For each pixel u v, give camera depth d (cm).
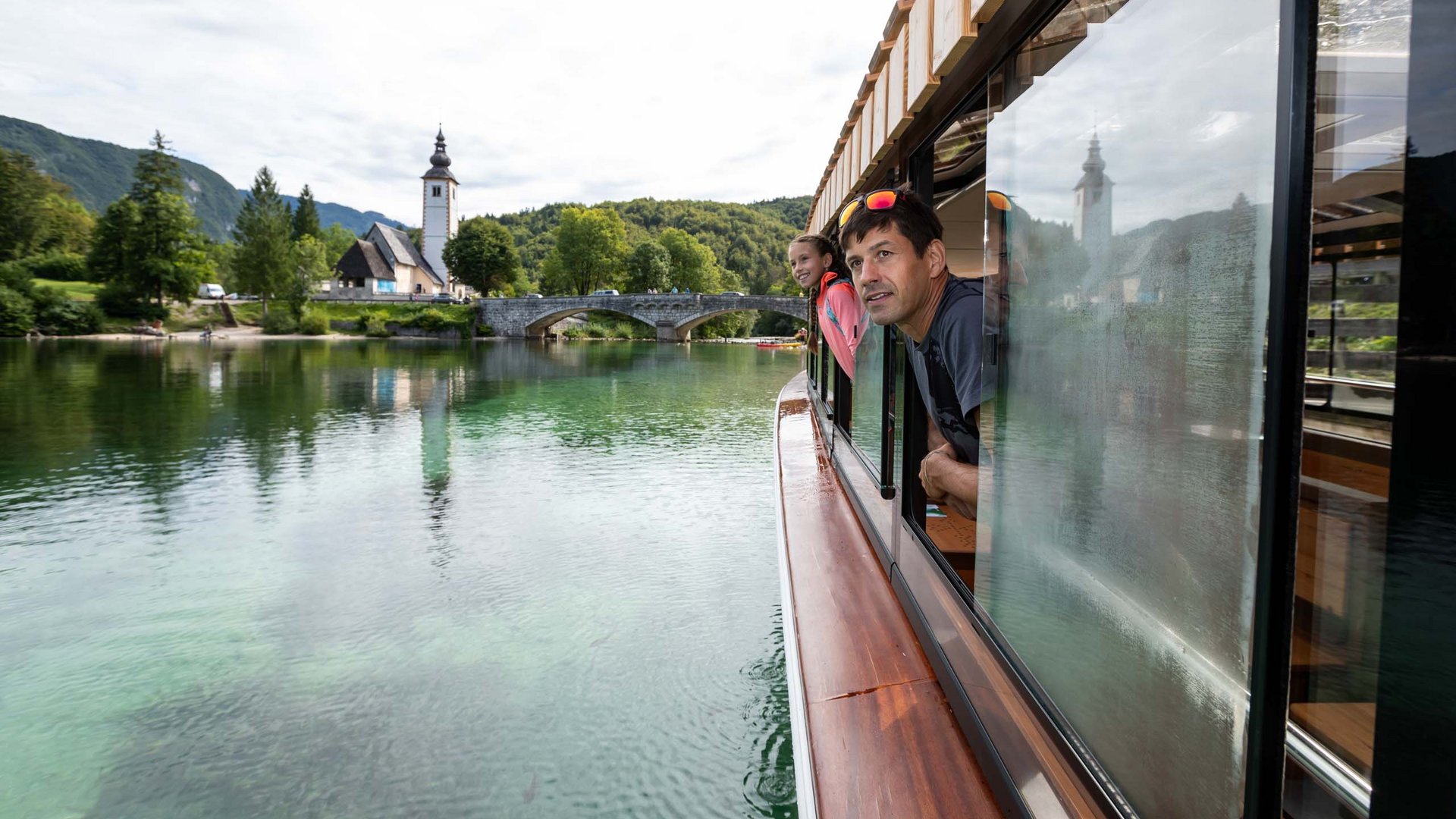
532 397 2438
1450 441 57
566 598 692
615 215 11025
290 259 7931
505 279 10250
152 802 409
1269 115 76
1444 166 56
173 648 600
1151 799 100
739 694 513
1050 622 131
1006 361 151
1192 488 90
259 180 8881
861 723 187
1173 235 93
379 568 789
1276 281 75
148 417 1944
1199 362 89
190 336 6694
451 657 577
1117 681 109
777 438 702
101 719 495
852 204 189
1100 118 111
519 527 937
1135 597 104
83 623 657
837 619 254
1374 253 64
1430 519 58
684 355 5097
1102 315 112
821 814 155
